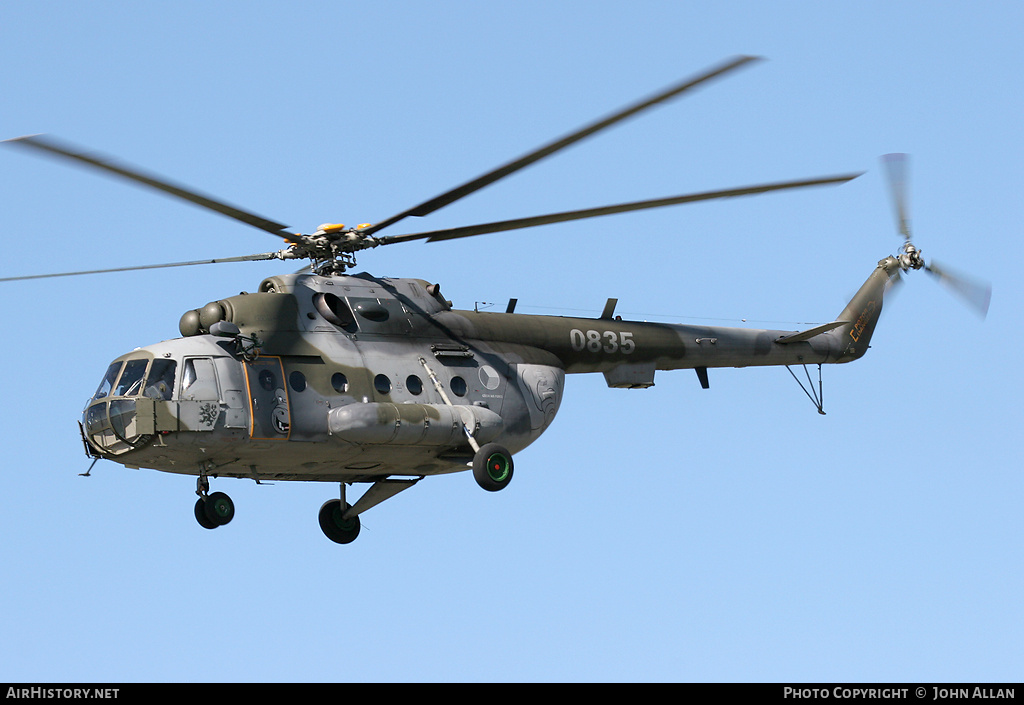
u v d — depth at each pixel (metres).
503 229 55.66
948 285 79.25
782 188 51.22
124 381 53.56
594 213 53.38
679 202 52.38
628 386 66.81
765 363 73.44
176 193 48.84
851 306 79.31
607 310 67.31
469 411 57.78
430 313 60.22
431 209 53.88
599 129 45.44
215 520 55.12
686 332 68.94
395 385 57.19
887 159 81.44
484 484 56.72
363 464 58.22
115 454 53.53
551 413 61.78
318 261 60.22
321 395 55.22
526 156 47.84
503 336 61.88
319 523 64.31
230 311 55.38
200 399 52.88
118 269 55.41
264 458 55.41
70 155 44.25
